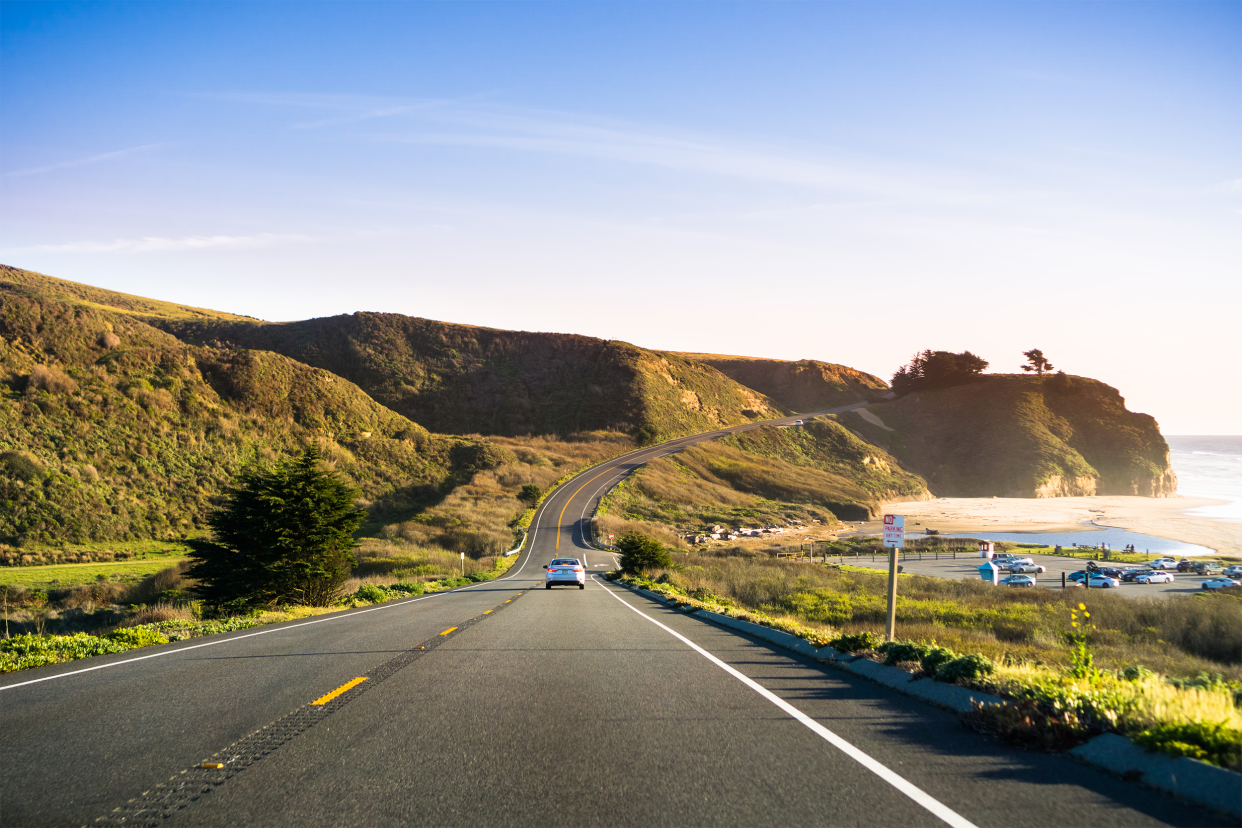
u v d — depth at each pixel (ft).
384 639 39.78
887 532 35.83
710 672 28.73
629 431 533.14
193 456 264.11
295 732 18.93
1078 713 18.60
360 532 266.57
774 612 83.82
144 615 73.77
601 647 36.19
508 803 13.52
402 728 19.36
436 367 606.96
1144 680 21.94
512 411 565.12
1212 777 13.75
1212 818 12.76
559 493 353.92
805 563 205.16
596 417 555.28
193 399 298.56
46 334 281.74
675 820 12.65
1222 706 18.02
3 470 208.13
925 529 360.89
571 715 20.99
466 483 349.20
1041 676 23.22
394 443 368.48
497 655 33.30
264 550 74.90
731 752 17.10
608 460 453.58
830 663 31.37
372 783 14.73
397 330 641.81
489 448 397.60
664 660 31.91
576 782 14.82
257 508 75.97
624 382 591.37
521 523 285.02
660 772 15.52
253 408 324.60
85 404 257.75
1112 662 50.67
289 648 36.17
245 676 27.63
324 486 79.92
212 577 76.64
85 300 620.08
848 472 563.48
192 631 45.55
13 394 245.24
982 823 12.49
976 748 17.58
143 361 305.73
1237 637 72.33
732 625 48.32
